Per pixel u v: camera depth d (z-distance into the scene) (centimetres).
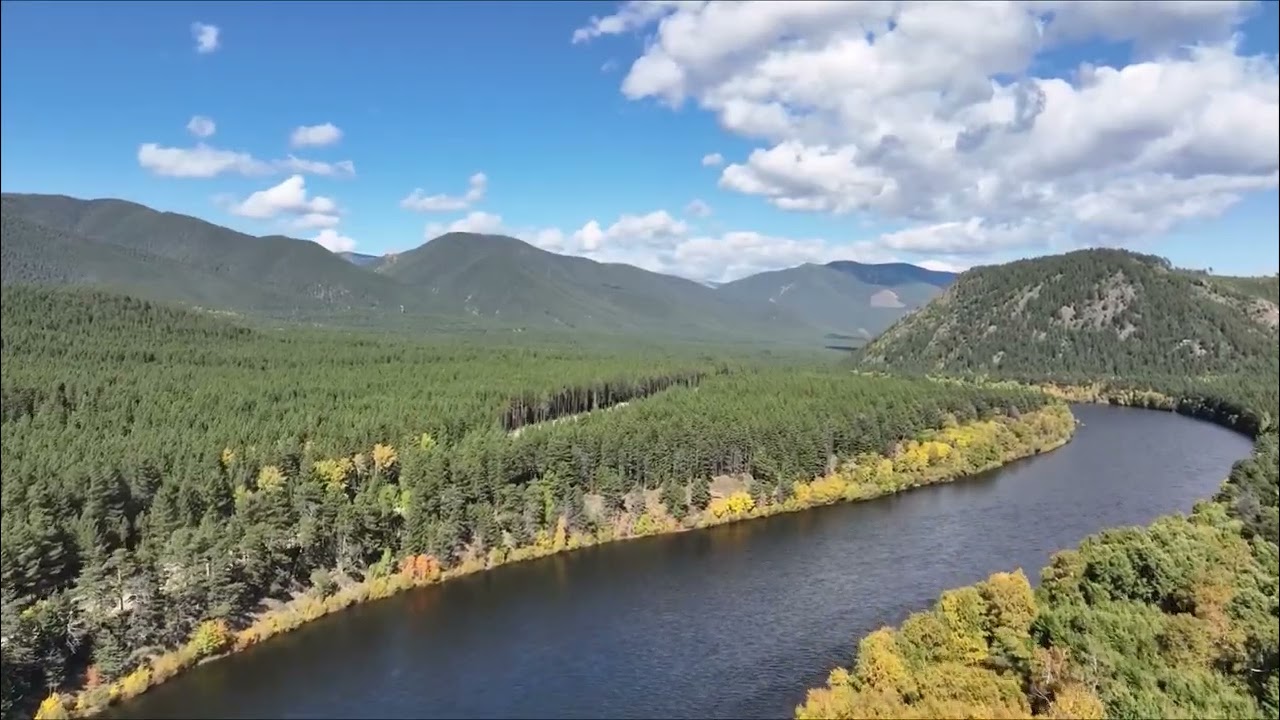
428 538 15000
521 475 17688
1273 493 15012
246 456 16875
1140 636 8406
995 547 15675
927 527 17200
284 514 14500
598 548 16488
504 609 13438
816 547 16112
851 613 12800
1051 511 18125
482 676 11175
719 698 10400
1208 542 11219
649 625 12638
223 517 14762
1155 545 10725
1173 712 6850
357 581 14250
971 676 8219
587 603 13600
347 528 14388
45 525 12456
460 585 14550
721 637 12131
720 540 16812
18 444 16962
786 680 10794
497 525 15812
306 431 18875
